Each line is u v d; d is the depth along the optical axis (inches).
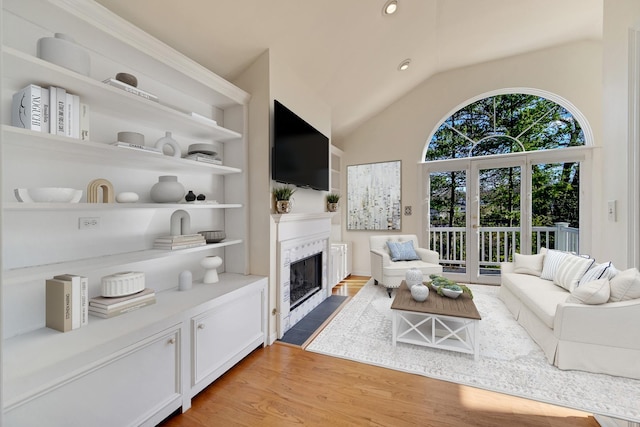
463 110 176.6
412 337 93.4
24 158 53.7
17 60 43.6
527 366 78.9
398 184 188.7
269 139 94.5
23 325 52.5
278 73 100.4
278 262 99.3
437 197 181.6
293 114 106.7
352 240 202.4
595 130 144.8
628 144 73.1
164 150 80.1
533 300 93.2
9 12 51.2
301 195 126.4
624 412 60.5
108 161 65.4
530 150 161.5
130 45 61.6
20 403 38.2
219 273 98.3
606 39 81.7
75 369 43.9
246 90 97.5
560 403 64.1
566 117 153.9
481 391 69.1
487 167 168.9
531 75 155.7
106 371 48.2
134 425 52.3
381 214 193.6
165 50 67.1
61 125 51.8
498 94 166.9
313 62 111.2
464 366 79.6
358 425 58.7
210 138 92.0
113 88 55.6
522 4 115.6
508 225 165.5
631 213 73.2
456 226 177.3
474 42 143.2
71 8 51.4
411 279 106.2
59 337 49.9
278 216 96.2
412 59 144.3
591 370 74.2
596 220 144.6
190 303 67.4
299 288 121.3
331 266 156.7
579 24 131.9
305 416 61.2
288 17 86.0
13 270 48.6
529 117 161.8
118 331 52.2
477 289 155.6
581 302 77.1
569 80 148.9
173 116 70.1
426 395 67.8
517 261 130.6
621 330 71.7
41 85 52.6
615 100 78.4
